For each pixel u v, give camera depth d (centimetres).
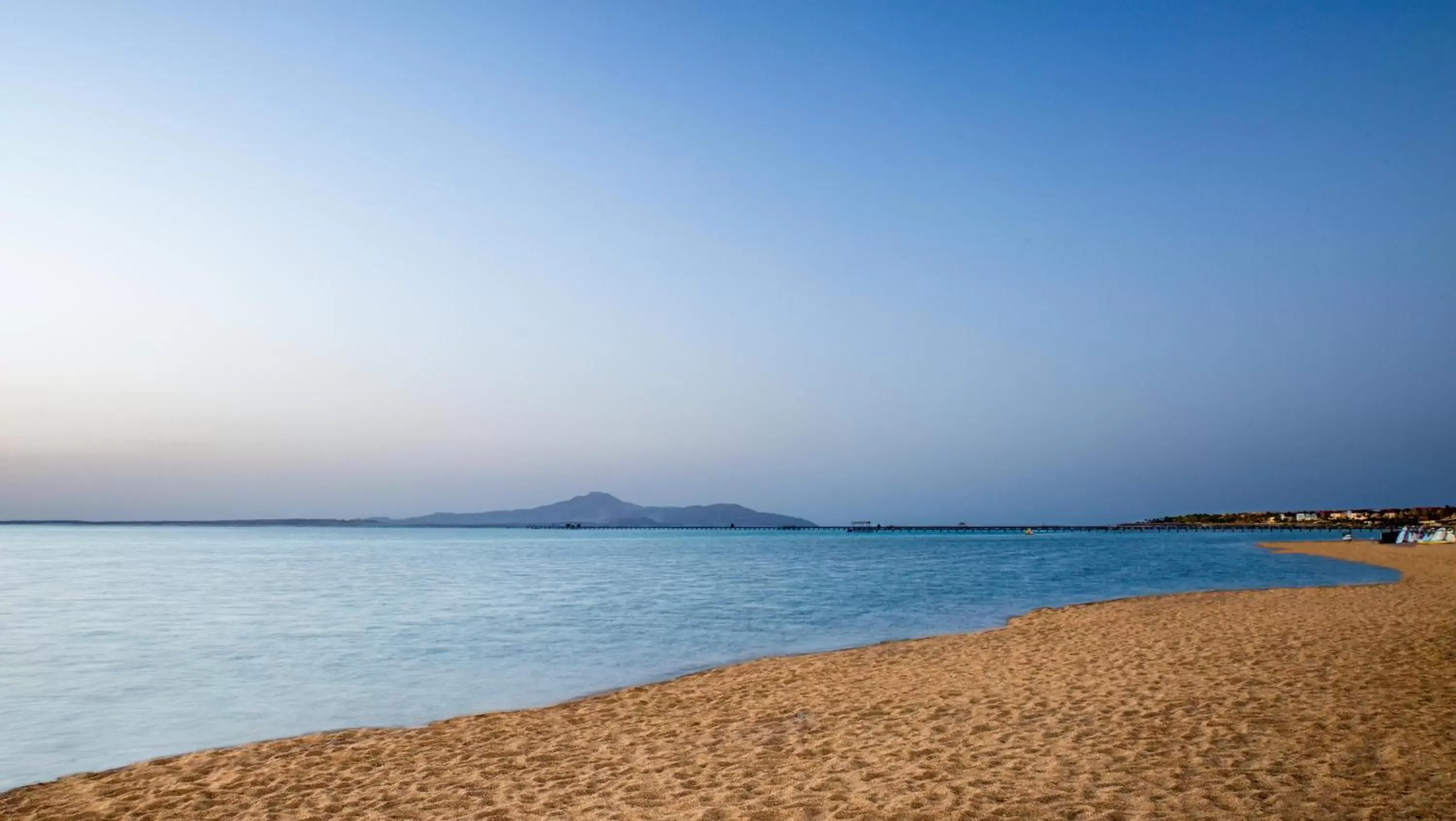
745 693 1340
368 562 6519
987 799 734
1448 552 5759
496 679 1560
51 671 1650
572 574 4953
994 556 7694
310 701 1377
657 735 1069
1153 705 1082
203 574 4912
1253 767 796
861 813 712
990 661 1532
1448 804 681
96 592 3512
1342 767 786
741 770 875
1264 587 3434
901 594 3325
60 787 907
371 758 992
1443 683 1148
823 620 2464
